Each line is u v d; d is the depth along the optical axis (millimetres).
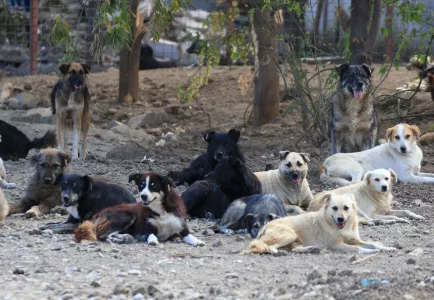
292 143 19703
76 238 10648
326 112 18375
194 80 22156
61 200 12367
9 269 9047
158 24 19844
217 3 23266
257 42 21547
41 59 31094
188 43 30984
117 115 24672
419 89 20172
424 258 9375
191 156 18547
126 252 9938
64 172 13109
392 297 7422
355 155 15438
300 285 8008
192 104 25172
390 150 15305
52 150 13133
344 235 10086
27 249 10141
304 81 20281
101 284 8289
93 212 11531
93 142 20859
